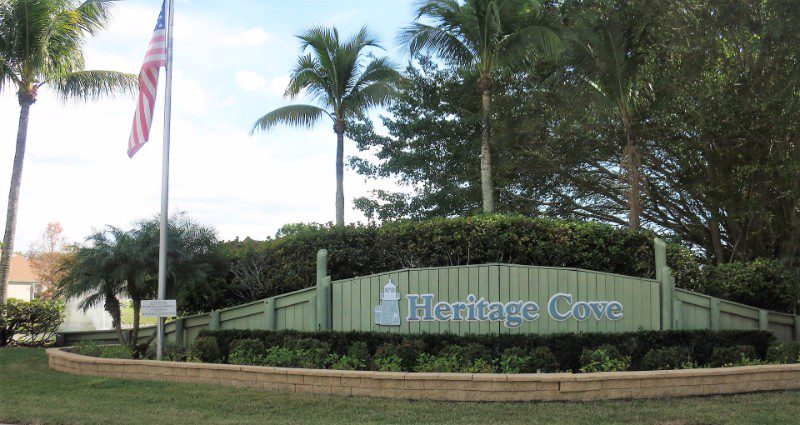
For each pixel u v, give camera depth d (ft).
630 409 25.77
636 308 35.94
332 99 70.13
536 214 76.07
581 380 27.30
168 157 37.09
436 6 54.34
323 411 25.98
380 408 26.35
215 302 44.39
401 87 74.43
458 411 25.80
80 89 63.46
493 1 51.83
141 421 24.44
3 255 57.41
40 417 25.21
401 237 40.34
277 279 42.11
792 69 41.14
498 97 69.26
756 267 43.68
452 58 57.62
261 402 27.40
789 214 49.70
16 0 57.31
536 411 25.72
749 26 44.96
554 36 51.11
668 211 74.38
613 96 53.78
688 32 49.73
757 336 35.60
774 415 24.67
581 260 39.58
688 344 34.42
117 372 33.40
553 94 64.64
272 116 68.08
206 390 29.71
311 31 67.77
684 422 23.95
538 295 35.37
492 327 35.17
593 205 77.61
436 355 33.42
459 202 76.28
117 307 40.16
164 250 36.06
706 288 42.80
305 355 32.99
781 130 44.24
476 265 35.65
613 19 50.47
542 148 69.41
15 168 58.75
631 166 53.01
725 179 54.29
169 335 41.16
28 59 58.49
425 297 35.73
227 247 45.01
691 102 52.16
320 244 41.37
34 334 51.98
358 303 36.65
